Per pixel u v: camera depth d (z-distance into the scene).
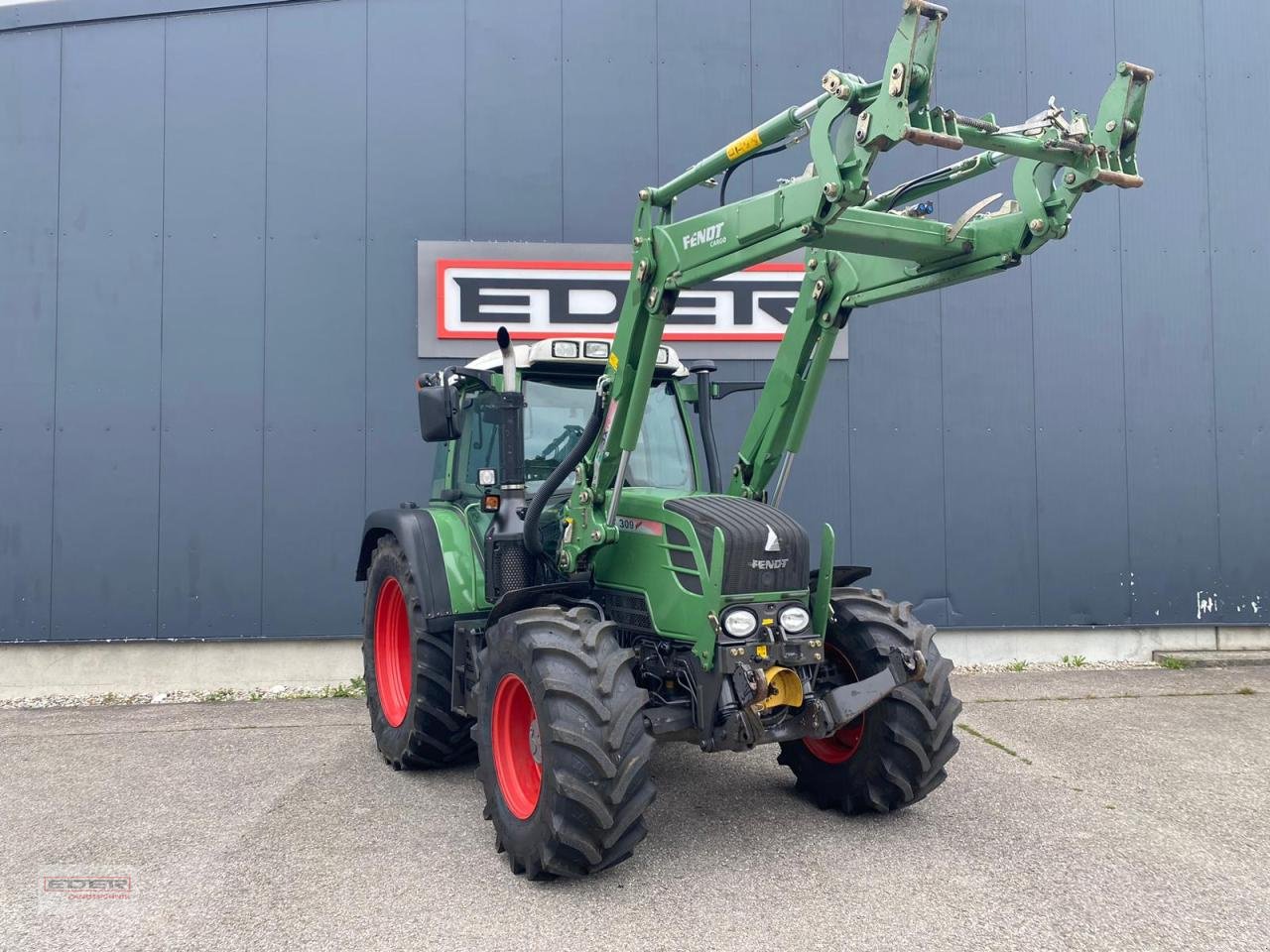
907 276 3.72
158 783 4.70
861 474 7.42
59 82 7.16
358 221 7.29
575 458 4.04
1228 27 7.63
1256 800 4.27
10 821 4.14
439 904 3.23
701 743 3.61
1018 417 7.49
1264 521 7.57
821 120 3.01
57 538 7.01
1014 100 7.59
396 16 7.32
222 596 7.09
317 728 5.92
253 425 7.16
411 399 7.30
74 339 7.09
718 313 7.44
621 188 7.43
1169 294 7.59
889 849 3.70
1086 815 4.08
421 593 4.64
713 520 3.64
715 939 2.95
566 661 3.41
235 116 7.24
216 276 7.19
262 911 3.19
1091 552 7.50
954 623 7.43
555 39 7.40
